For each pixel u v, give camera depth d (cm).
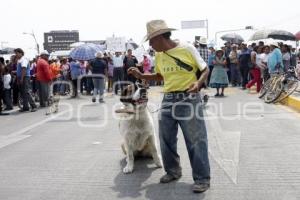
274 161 646
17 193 550
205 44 1404
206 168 522
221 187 536
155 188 543
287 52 1725
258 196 500
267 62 1580
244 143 773
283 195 501
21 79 1388
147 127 603
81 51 1920
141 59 2169
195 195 511
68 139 894
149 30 501
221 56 1538
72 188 560
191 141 516
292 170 598
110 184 568
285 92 1295
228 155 691
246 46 1852
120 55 1917
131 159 617
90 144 828
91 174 619
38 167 673
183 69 507
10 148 832
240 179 566
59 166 673
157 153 633
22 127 1091
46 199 523
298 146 735
